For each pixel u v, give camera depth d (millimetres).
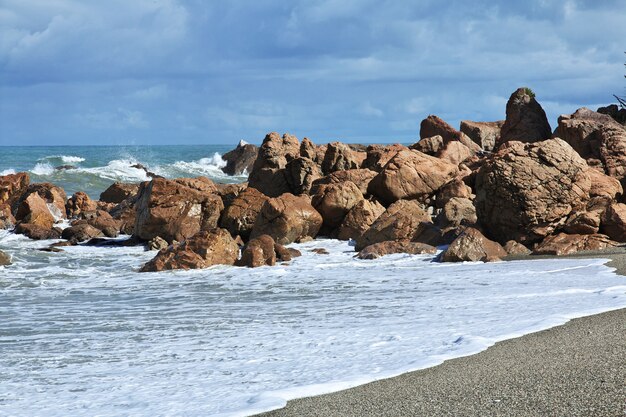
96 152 127250
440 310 15891
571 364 10188
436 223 32375
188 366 11859
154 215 33031
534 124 47469
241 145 86875
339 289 20188
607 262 22906
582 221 27875
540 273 21203
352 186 33969
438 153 45219
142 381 11008
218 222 33938
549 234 28266
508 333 12695
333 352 12273
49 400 10141
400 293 18891
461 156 45281
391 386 9750
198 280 22891
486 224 29422
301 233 32219
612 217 27641
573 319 13633
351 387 9844
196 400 9766
